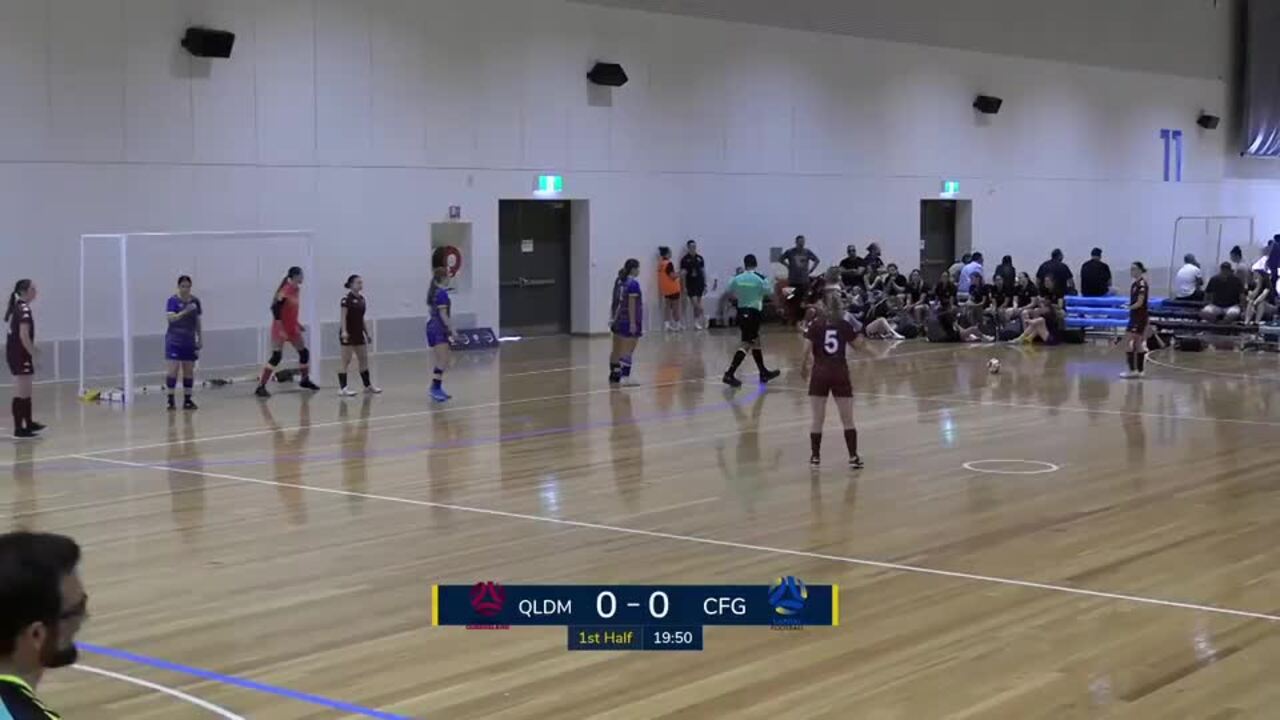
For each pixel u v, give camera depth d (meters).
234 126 23.50
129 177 22.20
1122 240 42.19
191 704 6.59
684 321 31.06
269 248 23.98
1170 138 43.56
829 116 33.59
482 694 6.72
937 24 35.97
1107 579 8.95
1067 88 39.88
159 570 9.38
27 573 2.67
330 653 7.45
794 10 32.66
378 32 25.44
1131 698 6.52
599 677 6.98
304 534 10.50
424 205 26.34
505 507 11.52
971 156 37.16
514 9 27.48
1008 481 12.62
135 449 14.76
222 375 21.95
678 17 30.39
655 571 9.27
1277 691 6.61
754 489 12.30
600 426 16.36
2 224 20.81
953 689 6.70
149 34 22.33
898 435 15.54
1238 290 26.92
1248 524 10.69
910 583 8.88
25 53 20.94
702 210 31.19
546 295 29.36
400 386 20.69
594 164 29.08
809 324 13.74
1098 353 25.75
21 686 2.65
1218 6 44.88
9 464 13.81
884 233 35.16
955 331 28.17
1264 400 18.69
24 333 15.59
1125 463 13.58
